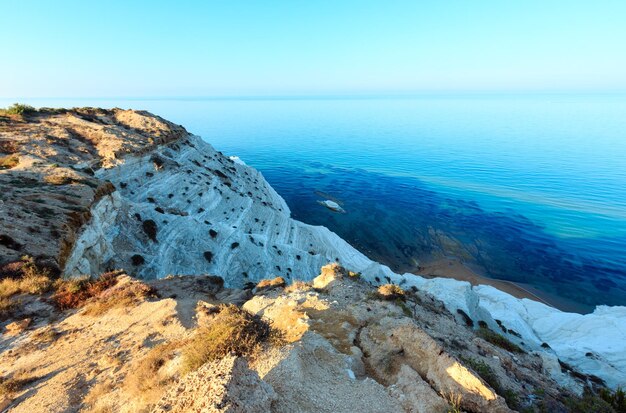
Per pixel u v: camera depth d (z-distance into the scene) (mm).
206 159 78750
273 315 14578
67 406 10719
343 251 74188
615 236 97000
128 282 20375
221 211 61125
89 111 71562
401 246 87750
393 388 10047
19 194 29453
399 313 15781
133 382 11078
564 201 132625
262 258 51656
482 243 91000
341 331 13320
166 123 76688
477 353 14492
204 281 22297
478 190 148625
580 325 47938
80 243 28516
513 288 69188
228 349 10828
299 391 9312
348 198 130500
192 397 7594
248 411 7211
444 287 42312
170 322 15500
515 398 11312
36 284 19672
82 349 14109
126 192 49844
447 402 9336
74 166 43281
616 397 14523
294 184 151375
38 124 55188
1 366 13344
